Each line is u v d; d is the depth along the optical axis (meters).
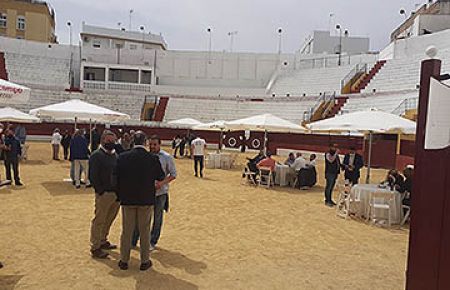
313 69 49.72
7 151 14.12
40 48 54.44
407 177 10.99
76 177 14.09
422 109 4.38
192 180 17.84
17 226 8.81
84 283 5.80
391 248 8.31
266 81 57.31
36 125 39.09
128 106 47.59
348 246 8.34
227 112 46.56
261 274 6.50
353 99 37.59
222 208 11.86
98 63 53.62
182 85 58.28
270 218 10.74
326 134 32.88
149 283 5.88
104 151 6.84
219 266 6.78
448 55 33.12
